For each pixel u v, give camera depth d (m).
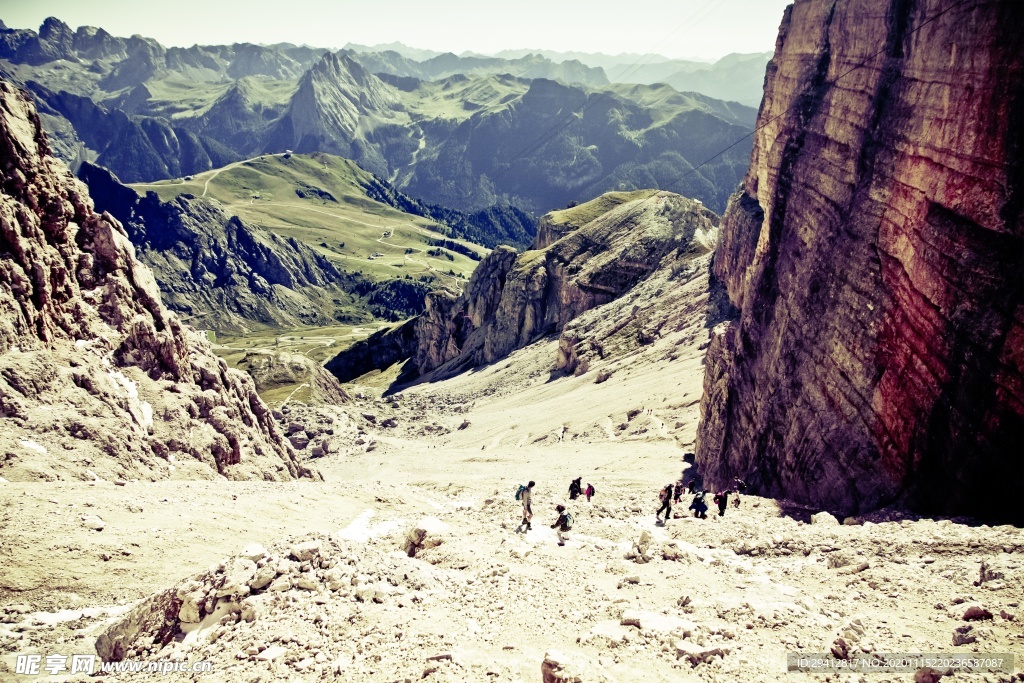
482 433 114.56
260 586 18.66
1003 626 15.80
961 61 34.19
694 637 16.30
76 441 41.00
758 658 15.08
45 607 24.72
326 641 16.48
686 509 34.88
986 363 28.36
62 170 56.78
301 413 144.12
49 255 49.97
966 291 30.34
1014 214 28.89
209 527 31.72
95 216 57.12
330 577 19.30
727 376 57.41
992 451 27.47
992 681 13.24
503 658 15.66
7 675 19.41
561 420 101.19
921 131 37.56
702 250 171.50
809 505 36.72
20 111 53.84
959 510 28.23
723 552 26.28
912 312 33.84
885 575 21.08
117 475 40.78
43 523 29.38
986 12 32.34
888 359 35.22
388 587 19.38
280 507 36.00
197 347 64.12
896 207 38.81
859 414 36.44
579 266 198.25
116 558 27.92
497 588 20.72
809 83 71.44
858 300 39.72
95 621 23.97
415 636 16.77
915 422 31.89
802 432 41.28
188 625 18.08
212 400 55.56
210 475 48.19
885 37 49.06
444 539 25.62
